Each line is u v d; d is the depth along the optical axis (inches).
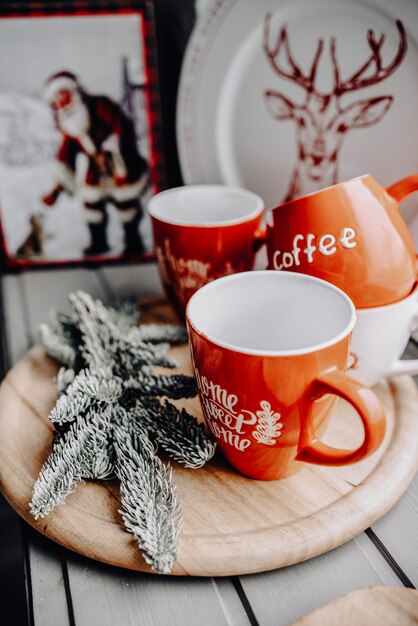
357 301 15.8
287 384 12.8
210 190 22.3
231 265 19.8
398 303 15.9
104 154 25.0
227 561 12.8
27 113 24.0
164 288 21.8
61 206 25.8
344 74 22.0
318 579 13.1
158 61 23.5
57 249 26.7
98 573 13.3
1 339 22.7
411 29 20.3
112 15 22.5
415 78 21.1
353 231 15.4
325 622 11.5
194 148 24.4
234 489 14.8
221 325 16.3
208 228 18.8
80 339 18.9
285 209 16.0
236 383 13.1
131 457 14.4
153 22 22.8
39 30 22.6
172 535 12.7
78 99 23.9
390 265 15.6
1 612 32.9
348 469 15.2
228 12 21.8
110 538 13.2
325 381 12.6
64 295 25.3
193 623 12.3
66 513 13.9
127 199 25.9
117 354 17.6
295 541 13.1
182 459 14.9
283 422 13.4
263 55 22.4
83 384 16.1
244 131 24.0
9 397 18.4
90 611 12.5
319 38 21.6
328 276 15.8
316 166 23.9
